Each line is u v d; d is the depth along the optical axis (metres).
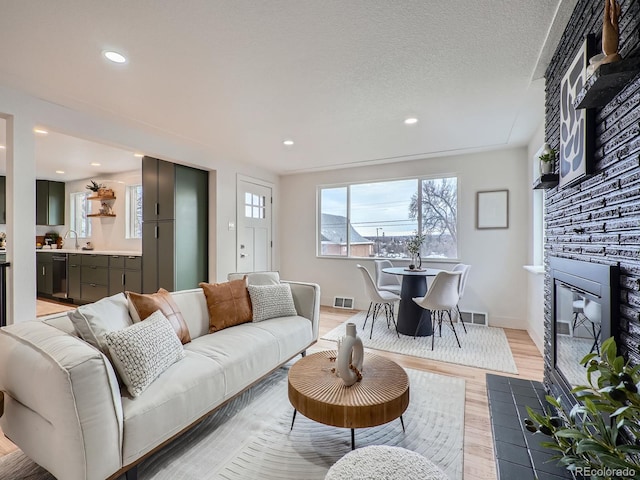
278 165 5.11
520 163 4.08
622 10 1.15
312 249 5.61
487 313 4.23
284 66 2.19
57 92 2.54
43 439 1.29
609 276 1.20
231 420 1.98
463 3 1.60
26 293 2.52
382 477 1.01
